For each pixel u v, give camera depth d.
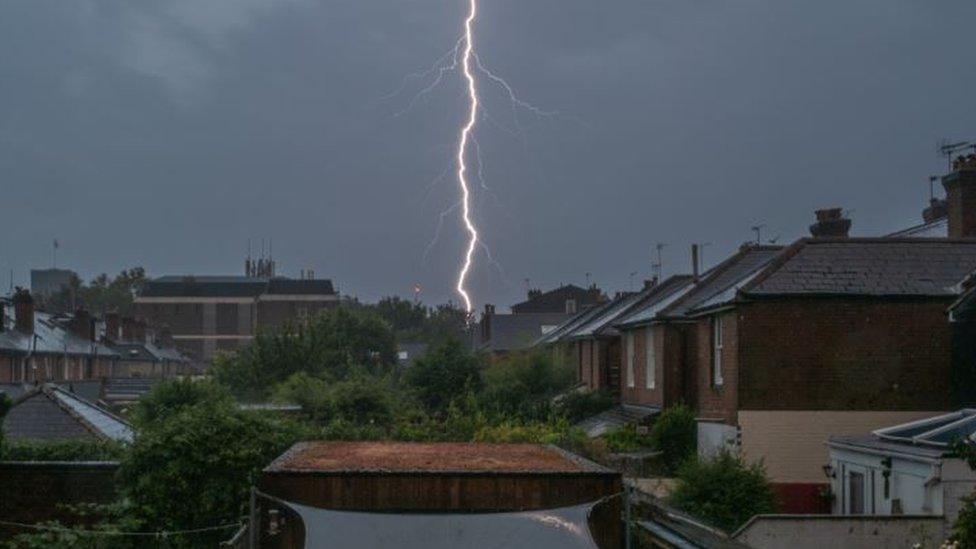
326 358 48.53
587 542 9.97
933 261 24.83
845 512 21.23
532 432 26.23
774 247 32.91
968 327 23.19
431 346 51.50
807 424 23.41
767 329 23.61
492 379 41.59
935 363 23.58
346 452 12.91
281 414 27.62
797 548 16.19
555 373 41.31
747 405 23.48
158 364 82.31
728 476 19.86
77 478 18.02
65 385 47.31
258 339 46.69
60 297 121.00
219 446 16.11
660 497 19.98
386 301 127.94
